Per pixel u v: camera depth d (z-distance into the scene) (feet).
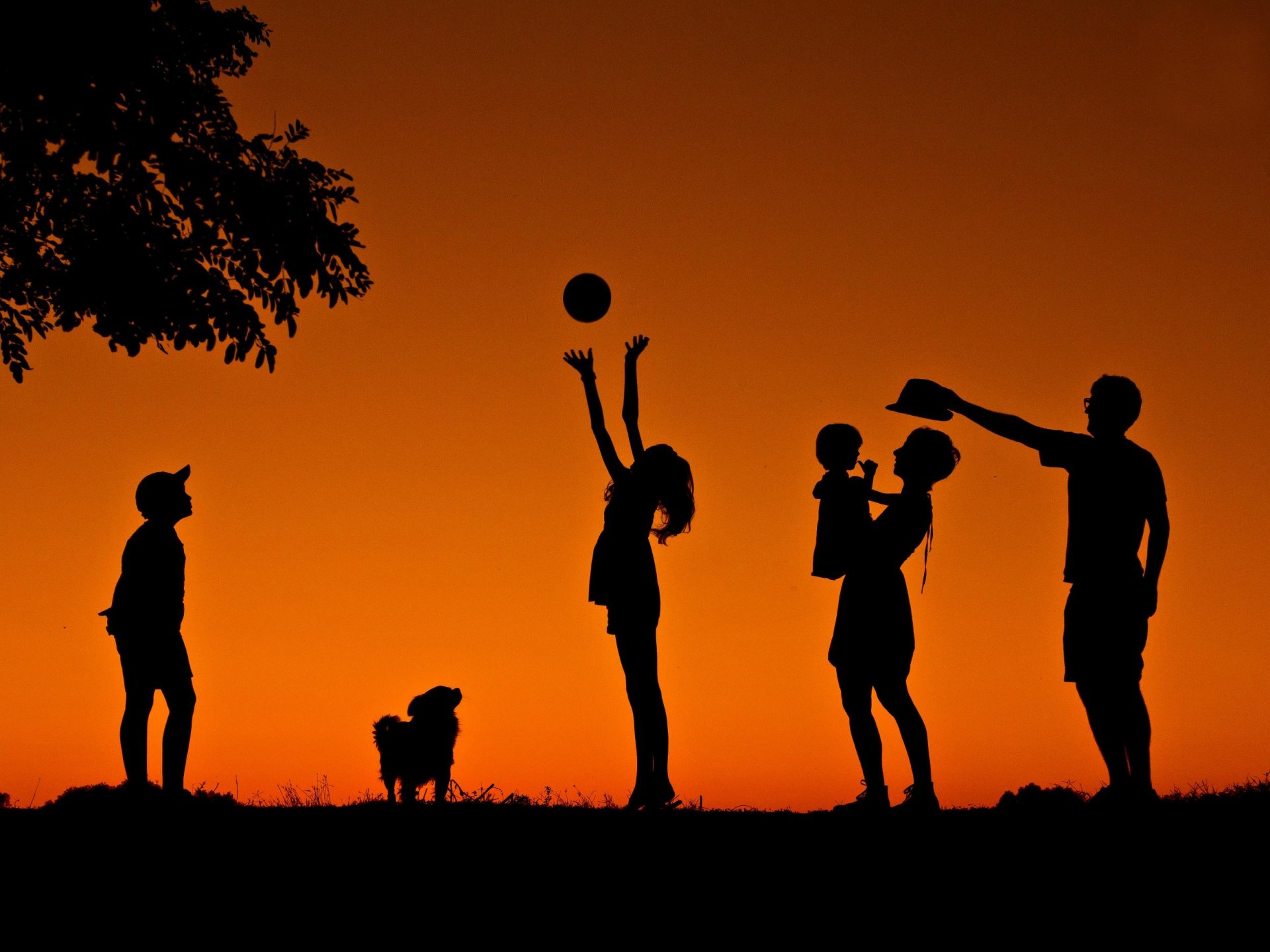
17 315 36.94
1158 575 19.60
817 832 19.98
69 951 16.38
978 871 17.81
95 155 34.76
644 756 22.89
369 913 17.38
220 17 36.99
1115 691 19.38
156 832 20.72
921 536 22.89
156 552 24.29
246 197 36.60
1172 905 16.35
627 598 23.44
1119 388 20.06
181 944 16.56
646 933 16.61
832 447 23.56
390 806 22.43
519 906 17.51
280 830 20.77
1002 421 20.34
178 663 24.23
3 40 32.60
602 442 24.89
